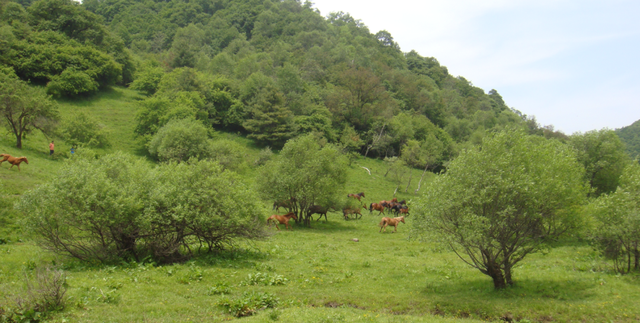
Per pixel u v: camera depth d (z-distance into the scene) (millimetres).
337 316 10414
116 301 10586
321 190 31906
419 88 123188
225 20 155125
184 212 15711
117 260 15164
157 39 131625
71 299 10055
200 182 16875
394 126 80062
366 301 12711
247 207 17500
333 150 33656
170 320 9641
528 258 19438
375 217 40719
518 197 13156
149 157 54969
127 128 62656
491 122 106938
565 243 23406
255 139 70500
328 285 14133
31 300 9117
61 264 14023
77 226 14469
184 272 14078
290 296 12664
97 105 68188
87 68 71250
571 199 13367
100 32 87250
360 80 87312
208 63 101375
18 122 39906
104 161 17547
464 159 14391
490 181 13164
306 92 87500
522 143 14023
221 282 13195
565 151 15250
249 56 105438
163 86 75188
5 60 62219
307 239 25422
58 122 41375
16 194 25734
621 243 15633
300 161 33281
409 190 61000
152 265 14688
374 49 156750
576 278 14812
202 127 51531
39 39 69938
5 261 14016
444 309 12266
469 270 16828
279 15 162500
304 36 141750
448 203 13250
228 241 18062
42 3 83188
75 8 86000
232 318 10250
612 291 13352
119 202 14766
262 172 33344
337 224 34656
